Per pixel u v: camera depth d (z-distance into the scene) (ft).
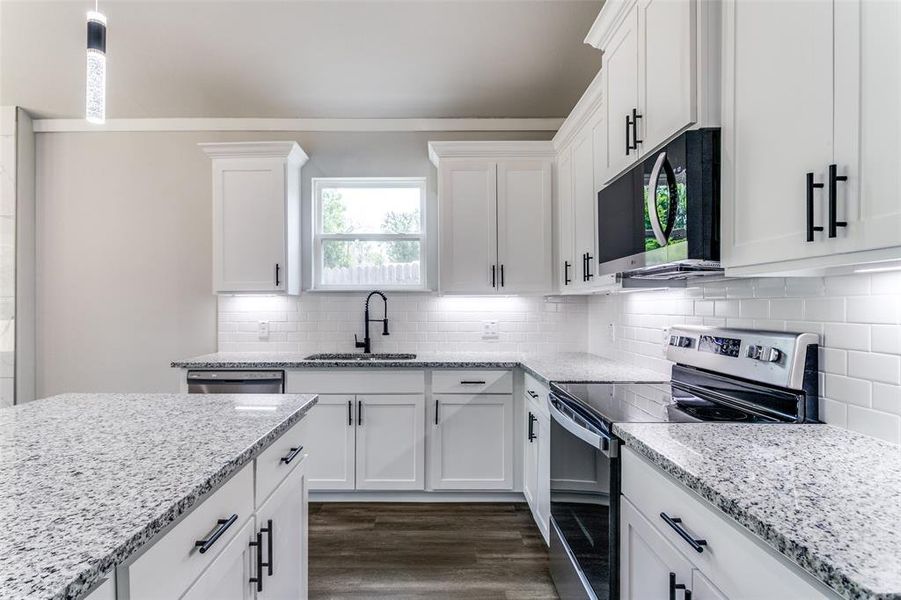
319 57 9.11
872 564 1.91
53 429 3.90
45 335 10.91
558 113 10.80
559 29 8.45
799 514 2.37
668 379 6.76
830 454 3.32
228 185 9.89
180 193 10.94
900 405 3.49
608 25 6.11
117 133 10.96
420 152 10.98
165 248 10.94
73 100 10.28
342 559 7.10
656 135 4.88
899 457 3.25
